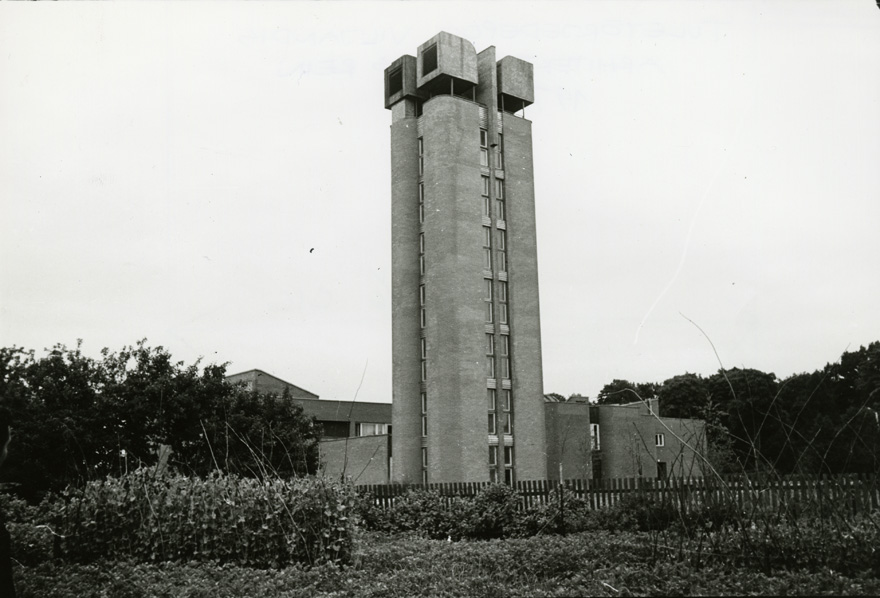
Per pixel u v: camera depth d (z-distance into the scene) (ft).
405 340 179.83
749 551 29.73
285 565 40.83
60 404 118.42
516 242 189.57
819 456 32.94
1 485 55.72
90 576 36.65
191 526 41.60
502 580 34.86
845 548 28.89
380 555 45.34
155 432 122.93
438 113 184.24
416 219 187.01
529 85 200.23
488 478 170.71
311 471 117.50
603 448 183.73
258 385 202.69
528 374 183.73
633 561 32.78
